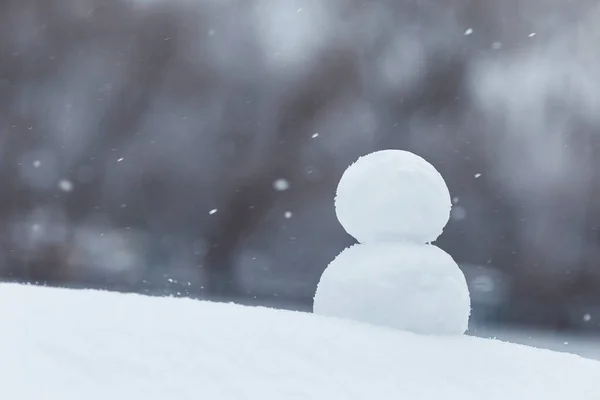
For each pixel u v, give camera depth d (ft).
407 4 58.29
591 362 8.98
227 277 57.77
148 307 8.13
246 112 59.16
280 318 8.25
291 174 58.34
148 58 58.95
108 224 57.67
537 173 53.93
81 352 6.26
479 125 56.34
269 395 6.02
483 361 8.09
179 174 58.49
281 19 59.11
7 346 6.18
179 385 5.92
